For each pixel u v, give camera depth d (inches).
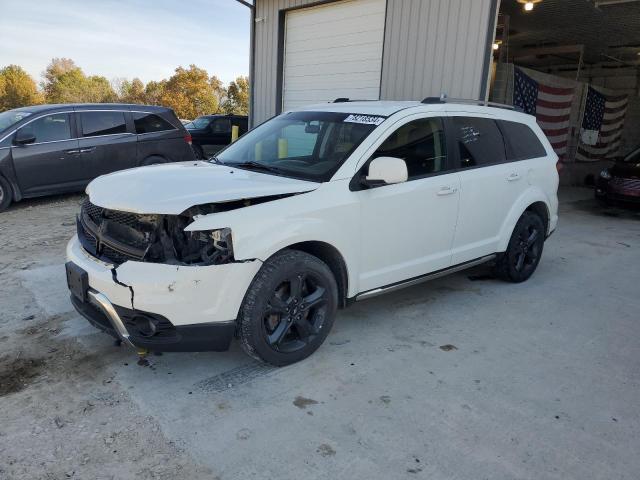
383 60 345.7
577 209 423.5
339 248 139.9
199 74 2883.9
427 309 181.3
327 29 391.2
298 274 131.0
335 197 138.3
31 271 207.8
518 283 213.5
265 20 436.1
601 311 187.0
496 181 186.5
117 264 121.7
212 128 694.5
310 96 414.0
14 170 324.5
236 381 129.5
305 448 104.9
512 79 442.9
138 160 378.6
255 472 97.8
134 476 96.1
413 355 146.3
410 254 161.6
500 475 98.7
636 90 661.3
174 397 121.7
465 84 303.0
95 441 105.5
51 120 340.5
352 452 104.0
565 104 527.5
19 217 310.7
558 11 425.1
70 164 345.7
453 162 172.9
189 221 118.1
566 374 139.1
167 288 113.3
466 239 181.0
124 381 128.3
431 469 99.7
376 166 138.8
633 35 507.2
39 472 96.3
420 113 165.5
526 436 111.0
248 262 120.6
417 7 321.7
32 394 121.6
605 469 101.5
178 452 102.8
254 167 155.1
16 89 3122.5
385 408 119.6
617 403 125.6
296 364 138.5
